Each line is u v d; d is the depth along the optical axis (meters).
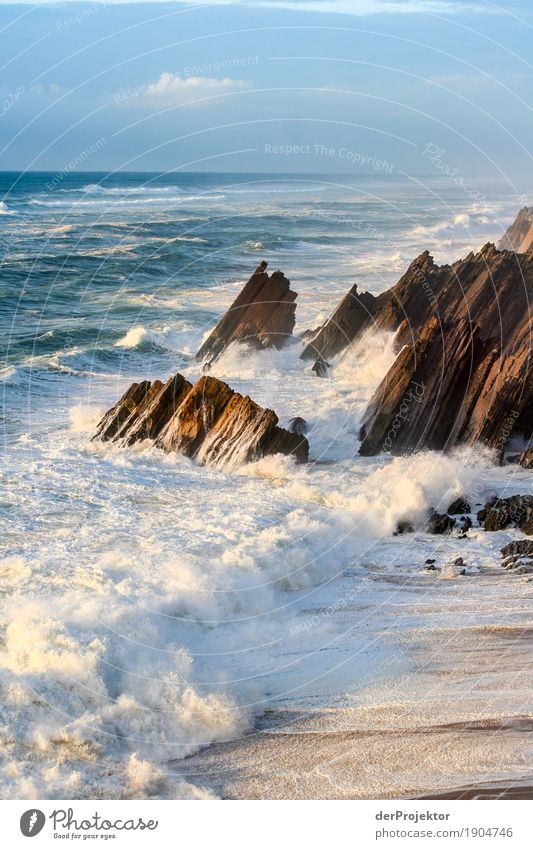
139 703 8.71
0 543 12.87
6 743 8.05
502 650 10.25
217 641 10.27
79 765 8.01
